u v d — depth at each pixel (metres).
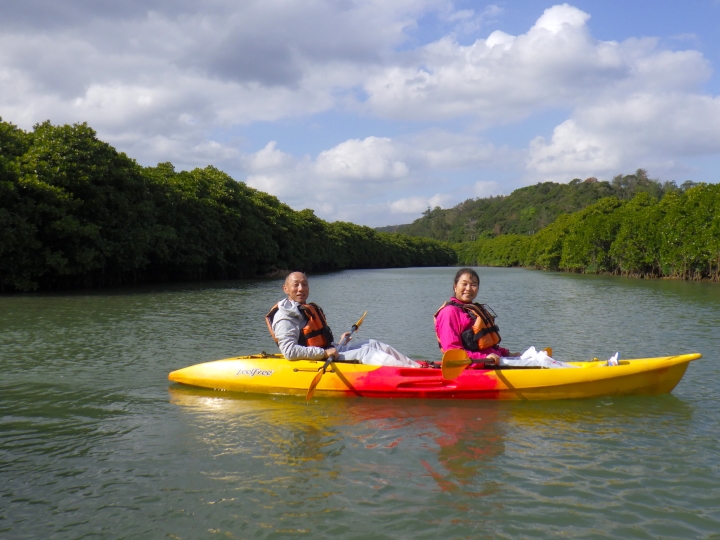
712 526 3.86
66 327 13.26
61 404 6.74
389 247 100.06
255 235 45.78
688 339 11.44
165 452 5.18
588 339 11.59
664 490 4.38
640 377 6.81
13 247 23.91
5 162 24.14
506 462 4.91
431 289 29.08
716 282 33.66
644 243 40.69
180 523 3.93
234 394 7.13
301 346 6.79
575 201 135.50
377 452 5.15
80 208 27.66
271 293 25.61
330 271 68.69
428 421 6.03
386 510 4.08
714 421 6.01
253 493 4.36
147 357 9.57
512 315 16.05
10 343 10.94
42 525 3.92
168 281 38.69
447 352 6.20
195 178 40.97
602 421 6.02
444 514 4.02
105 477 4.66
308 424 5.95
